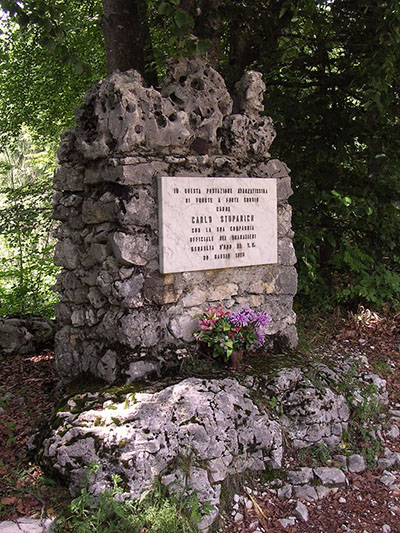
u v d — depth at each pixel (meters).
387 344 6.42
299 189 6.83
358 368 5.51
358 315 6.86
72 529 3.26
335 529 3.67
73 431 3.70
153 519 3.27
